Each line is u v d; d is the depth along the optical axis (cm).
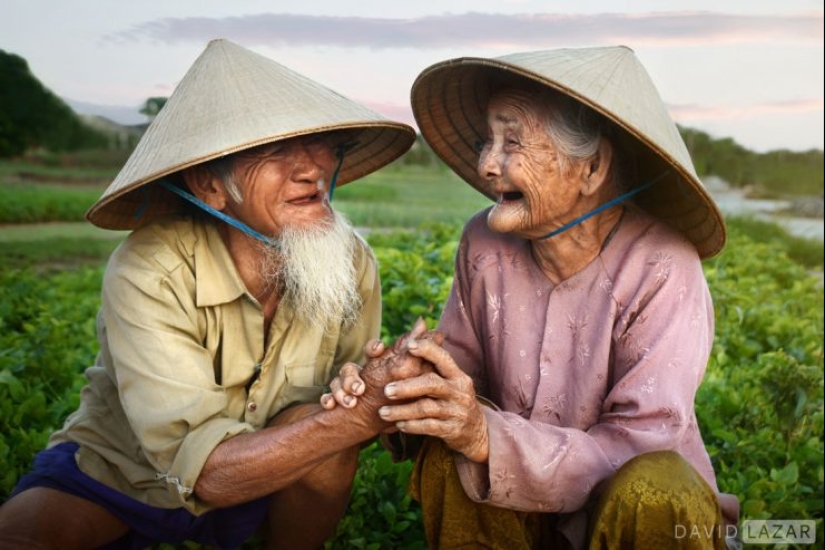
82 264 705
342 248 272
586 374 265
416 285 488
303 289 271
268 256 275
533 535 263
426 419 231
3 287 569
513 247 287
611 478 232
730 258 749
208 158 243
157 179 263
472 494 243
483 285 288
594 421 264
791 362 414
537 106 254
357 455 279
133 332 263
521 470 238
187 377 260
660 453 230
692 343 257
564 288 272
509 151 258
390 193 965
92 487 274
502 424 240
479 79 279
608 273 268
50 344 443
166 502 277
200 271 272
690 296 262
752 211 918
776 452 371
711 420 377
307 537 292
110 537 280
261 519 290
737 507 262
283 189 262
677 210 272
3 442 332
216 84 258
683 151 253
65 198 793
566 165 255
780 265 766
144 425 258
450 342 297
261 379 283
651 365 253
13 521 262
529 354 276
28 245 728
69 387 411
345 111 261
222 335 278
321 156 267
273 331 285
